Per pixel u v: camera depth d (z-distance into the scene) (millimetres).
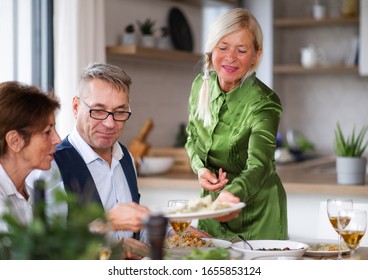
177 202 2568
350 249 2621
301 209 4844
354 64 8117
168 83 6969
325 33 8547
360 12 8102
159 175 5434
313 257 2729
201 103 3402
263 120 3209
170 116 7020
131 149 5375
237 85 3328
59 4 5250
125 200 3020
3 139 2396
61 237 1585
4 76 5078
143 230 3086
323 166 7617
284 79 8773
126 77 2912
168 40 6730
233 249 2617
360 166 4719
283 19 8219
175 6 7035
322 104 8641
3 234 1683
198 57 6762
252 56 3277
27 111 2389
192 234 2912
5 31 5070
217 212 2324
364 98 8484
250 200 3371
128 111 2918
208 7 7570
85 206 1747
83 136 2918
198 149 3480
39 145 2439
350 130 8547
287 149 7742
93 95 2844
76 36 5207
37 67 5312
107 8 5926
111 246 2215
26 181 2789
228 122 3326
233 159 3371
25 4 5219
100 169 2941
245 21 3232
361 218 2531
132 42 5961
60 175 2799
